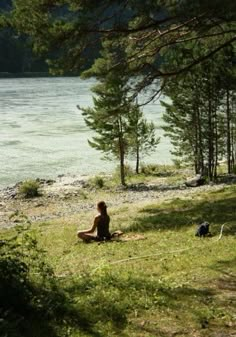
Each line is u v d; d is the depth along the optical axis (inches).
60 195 1306.6
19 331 267.1
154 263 490.9
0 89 4360.2
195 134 1425.9
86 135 2194.9
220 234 601.6
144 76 836.6
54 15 757.9
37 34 739.4
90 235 688.4
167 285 377.7
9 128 2365.9
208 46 958.4
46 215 1071.6
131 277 392.8
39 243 708.7
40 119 2608.3
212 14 687.1
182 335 284.8
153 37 832.3
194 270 435.2
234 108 1406.3
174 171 1598.2
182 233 658.2
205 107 1365.7
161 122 2391.7
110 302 323.6
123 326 293.9
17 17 734.5
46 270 366.0
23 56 7303.2
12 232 852.6
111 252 588.7
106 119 987.9
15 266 305.9
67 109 2950.3
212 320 305.9
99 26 756.0
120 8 750.5
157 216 822.5
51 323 283.0
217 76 1264.8
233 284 380.8
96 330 284.4
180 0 700.0
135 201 1136.8
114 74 803.4
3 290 289.6
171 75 848.3
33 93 3949.3
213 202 909.2
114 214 933.2
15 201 1262.3
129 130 1379.2
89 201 1213.1
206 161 1551.4
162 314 313.4
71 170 1637.6
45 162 1743.4
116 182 1450.5
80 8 733.9
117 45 825.5
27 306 291.9
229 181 1314.0
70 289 353.1
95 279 380.8
